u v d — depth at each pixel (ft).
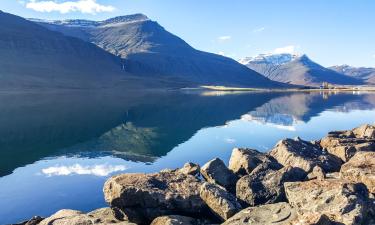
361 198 54.54
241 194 71.87
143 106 350.43
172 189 66.59
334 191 55.98
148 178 68.80
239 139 168.55
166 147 151.84
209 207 63.21
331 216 51.42
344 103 403.75
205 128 205.98
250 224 55.52
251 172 81.05
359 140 101.45
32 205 87.20
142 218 63.98
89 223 60.13
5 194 94.43
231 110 315.58
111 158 133.59
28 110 293.84
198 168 83.41
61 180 106.11
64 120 237.04
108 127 209.97
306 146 97.14
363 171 67.51
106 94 563.07
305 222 48.01
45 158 134.00
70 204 87.45
